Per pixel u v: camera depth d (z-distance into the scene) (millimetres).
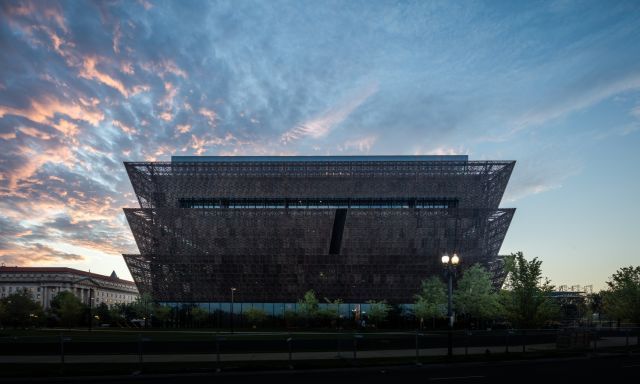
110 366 26203
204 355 31422
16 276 180000
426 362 27875
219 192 95000
